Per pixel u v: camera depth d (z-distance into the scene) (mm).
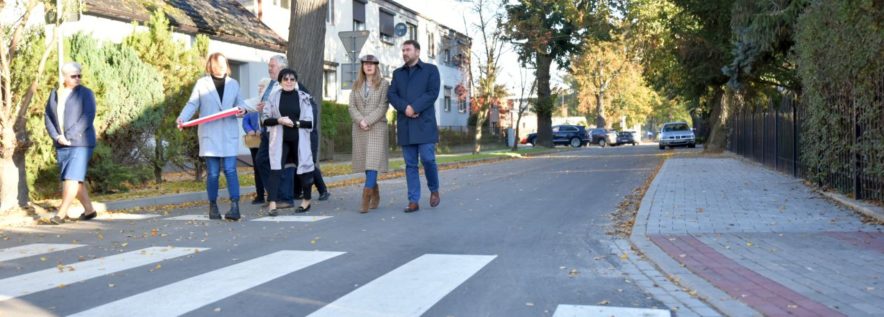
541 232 7055
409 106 8359
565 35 37594
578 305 4223
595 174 16203
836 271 5020
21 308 4117
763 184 12039
